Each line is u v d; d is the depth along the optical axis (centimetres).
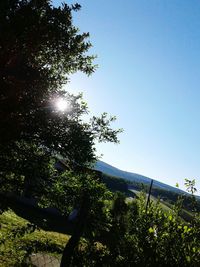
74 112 683
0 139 585
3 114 564
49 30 611
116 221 470
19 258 1025
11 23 567
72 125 680
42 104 638
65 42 686
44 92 629
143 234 432
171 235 426
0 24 552
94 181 716
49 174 695
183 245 418
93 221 609
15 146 666
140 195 490
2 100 563
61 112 667
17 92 571
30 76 600
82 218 634
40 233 1722
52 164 717
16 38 573
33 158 675
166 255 414
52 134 659
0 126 568
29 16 576
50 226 2277
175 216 457
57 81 739
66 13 642
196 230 430
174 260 409
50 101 647
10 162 661
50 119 657
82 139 677
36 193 680
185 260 405
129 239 438
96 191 695
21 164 663
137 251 424
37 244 551
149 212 454
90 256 440
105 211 649
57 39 647
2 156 665
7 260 987
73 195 688
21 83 577
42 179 699
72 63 783
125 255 425
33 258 1162
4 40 554
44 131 658
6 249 1049
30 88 608
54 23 625
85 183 700
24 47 598
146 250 418
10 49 565
